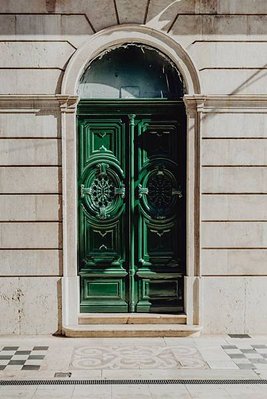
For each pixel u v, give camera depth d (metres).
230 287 7.43
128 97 7.64
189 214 7.43
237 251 7.44
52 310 7.38
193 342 7.05
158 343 6.98
